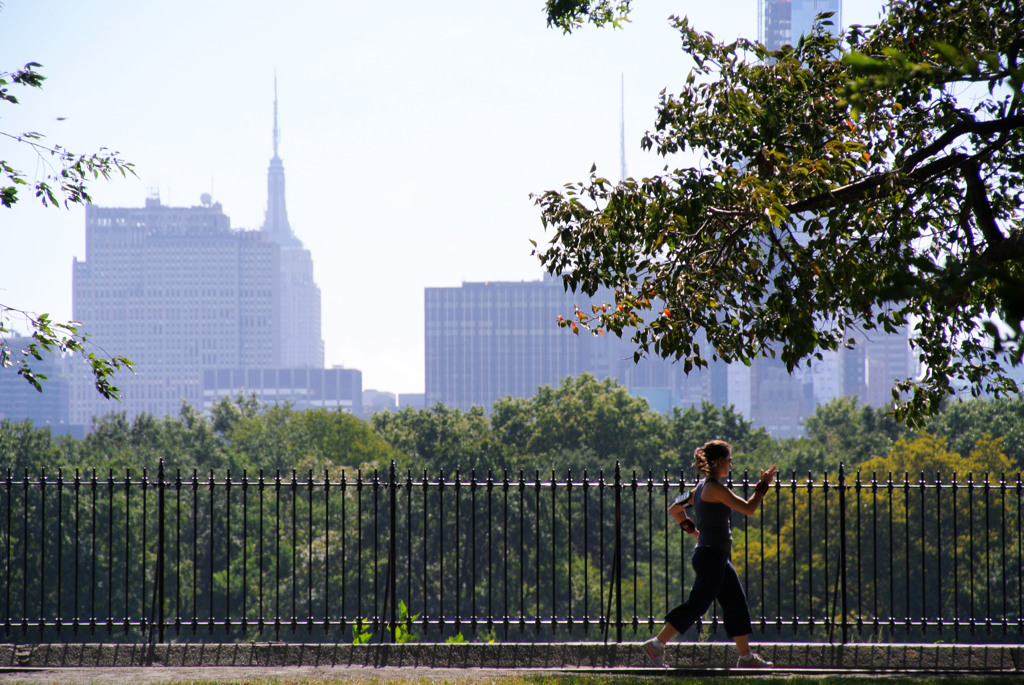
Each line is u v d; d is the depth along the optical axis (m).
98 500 62.88
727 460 12.50
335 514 80.94
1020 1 13.68
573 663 13.63
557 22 18.16
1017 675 13.18
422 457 98.06
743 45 14.93
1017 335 6.11
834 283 13.04
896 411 15.62
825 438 102.50
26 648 13.80
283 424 111.94
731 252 12.93
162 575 14.53
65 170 15.45
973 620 14.48
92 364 14.18
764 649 13.80
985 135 14.30
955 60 6.64
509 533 61.50
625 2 18.02
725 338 12.92
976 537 57.25
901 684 12.38
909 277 6.97
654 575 62.84
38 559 57.28
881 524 59.28
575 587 59.25
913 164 13.00
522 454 90.12
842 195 12.50
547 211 13.75
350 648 13.82
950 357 15.27
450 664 13.58
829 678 12.66
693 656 13.73
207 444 97.75
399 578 62.66
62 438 87.25
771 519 65.88
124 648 13.84
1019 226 15.19
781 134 14.10
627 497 65.50
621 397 93.12
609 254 13.84
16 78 14.98
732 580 12.86
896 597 56.81
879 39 14.67
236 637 66.50
